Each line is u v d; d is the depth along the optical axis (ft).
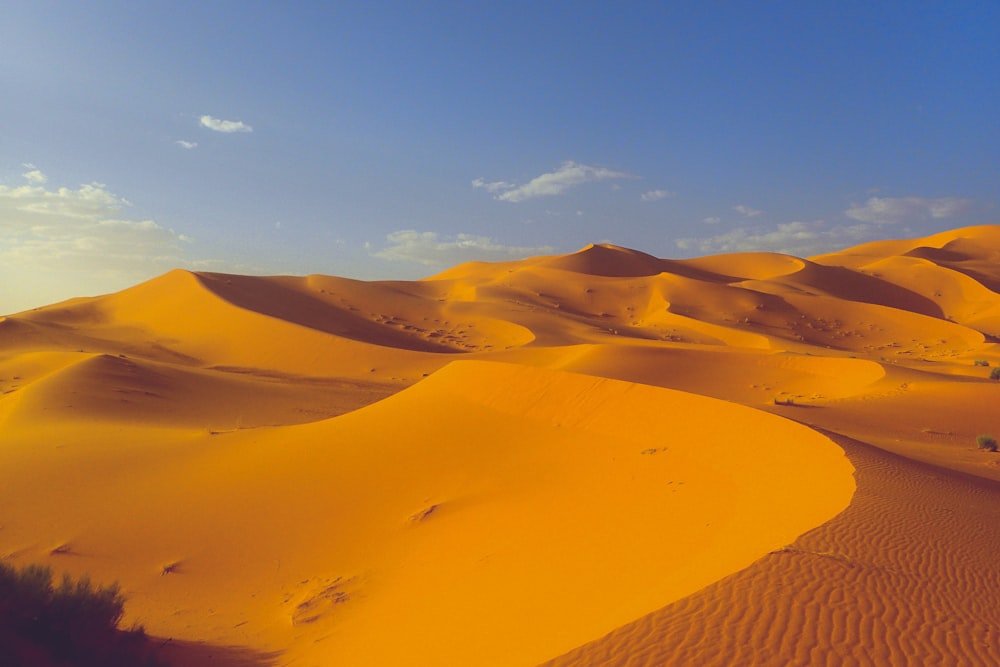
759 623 21.04
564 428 67.21
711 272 560.20
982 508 40.04
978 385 118.73
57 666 27.94
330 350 234.17
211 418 129.29
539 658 22.02
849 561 26.48
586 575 34.47
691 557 32.27
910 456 69.67
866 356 244.63
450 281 472.44
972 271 490.90
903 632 20.79
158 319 288.92
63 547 59.82
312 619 41.11
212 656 35.04
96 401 127.65
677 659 19.20
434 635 31.71
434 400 84.28
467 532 49.34
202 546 57.52
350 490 64.59
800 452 48.60
